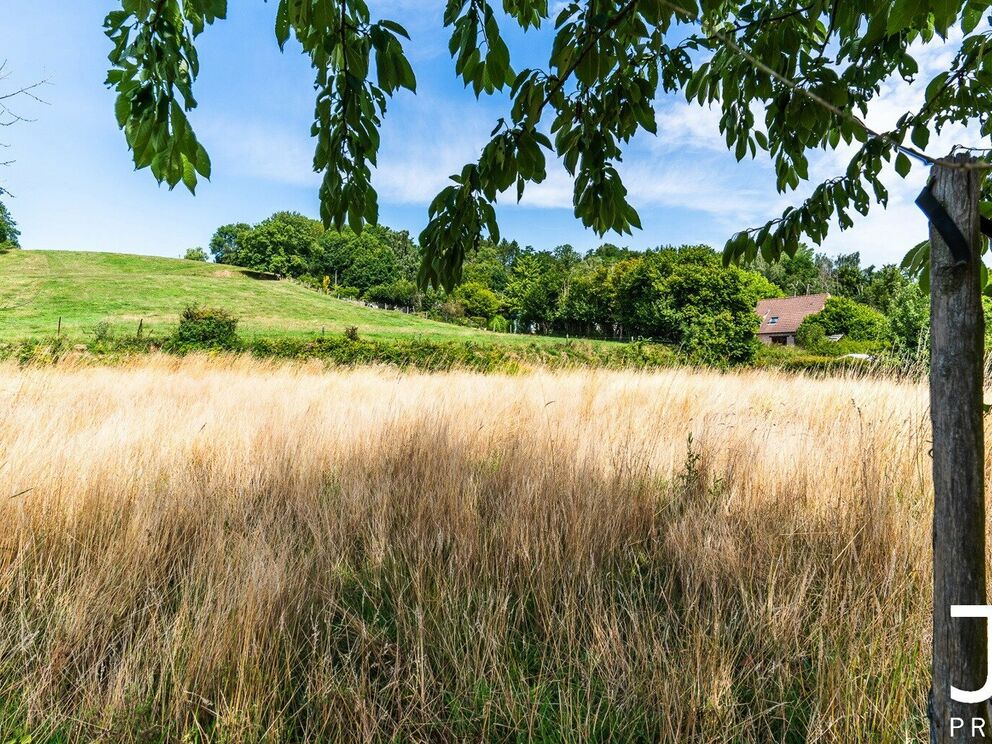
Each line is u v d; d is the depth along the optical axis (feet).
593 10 4.58
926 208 2.39
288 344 52.95
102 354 40.14
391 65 4.07
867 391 18.76
